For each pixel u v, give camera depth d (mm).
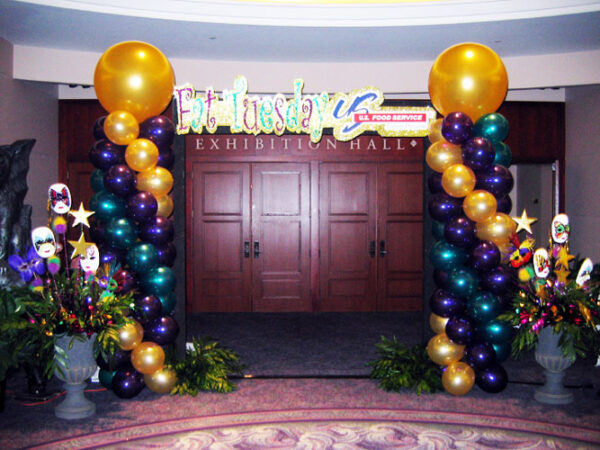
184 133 4770
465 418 3943
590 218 7051
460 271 4289
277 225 8188
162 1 5297
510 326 4297
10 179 4770
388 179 8172
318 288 8180
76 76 6512
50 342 3805
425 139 4898
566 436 3629
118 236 4223
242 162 8148
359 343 6258
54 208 4004
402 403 4258
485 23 5527
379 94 4789
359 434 3670
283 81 7020
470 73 4312
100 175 4426
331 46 6344
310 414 4035
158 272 4379
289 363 5426
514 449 3438
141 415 4023
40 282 3865
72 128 7539
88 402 4078
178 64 6902
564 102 7688
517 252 4238
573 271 4652
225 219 8148
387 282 8195
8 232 4660
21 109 6480
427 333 4926
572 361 4188
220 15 5469
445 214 4348
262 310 8188
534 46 6293
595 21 5449
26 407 4180
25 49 6328
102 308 3979
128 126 4242
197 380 4531
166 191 4480
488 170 4320
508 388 4598
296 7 5547
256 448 3461
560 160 7676
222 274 8164
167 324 4387
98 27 5680
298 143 8148
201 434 3682
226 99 4750
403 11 5523
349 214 8195
